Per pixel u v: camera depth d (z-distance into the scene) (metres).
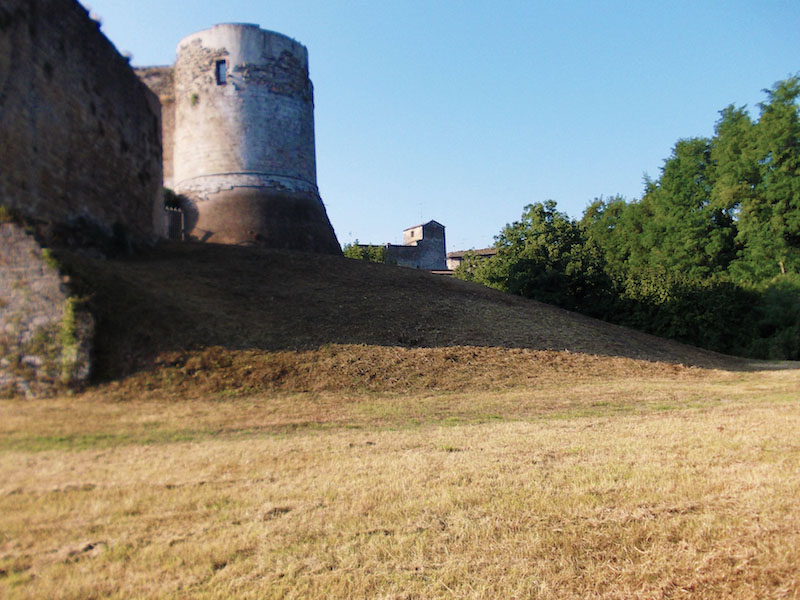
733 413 11.87
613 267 38.56
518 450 8.27
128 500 5.89
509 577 4.58
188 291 18.00
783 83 36.62
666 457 7.73
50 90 16.02
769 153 36.28
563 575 4.62
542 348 20.31
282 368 14.67
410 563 4.76
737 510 5.78
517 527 5.42
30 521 5.29
